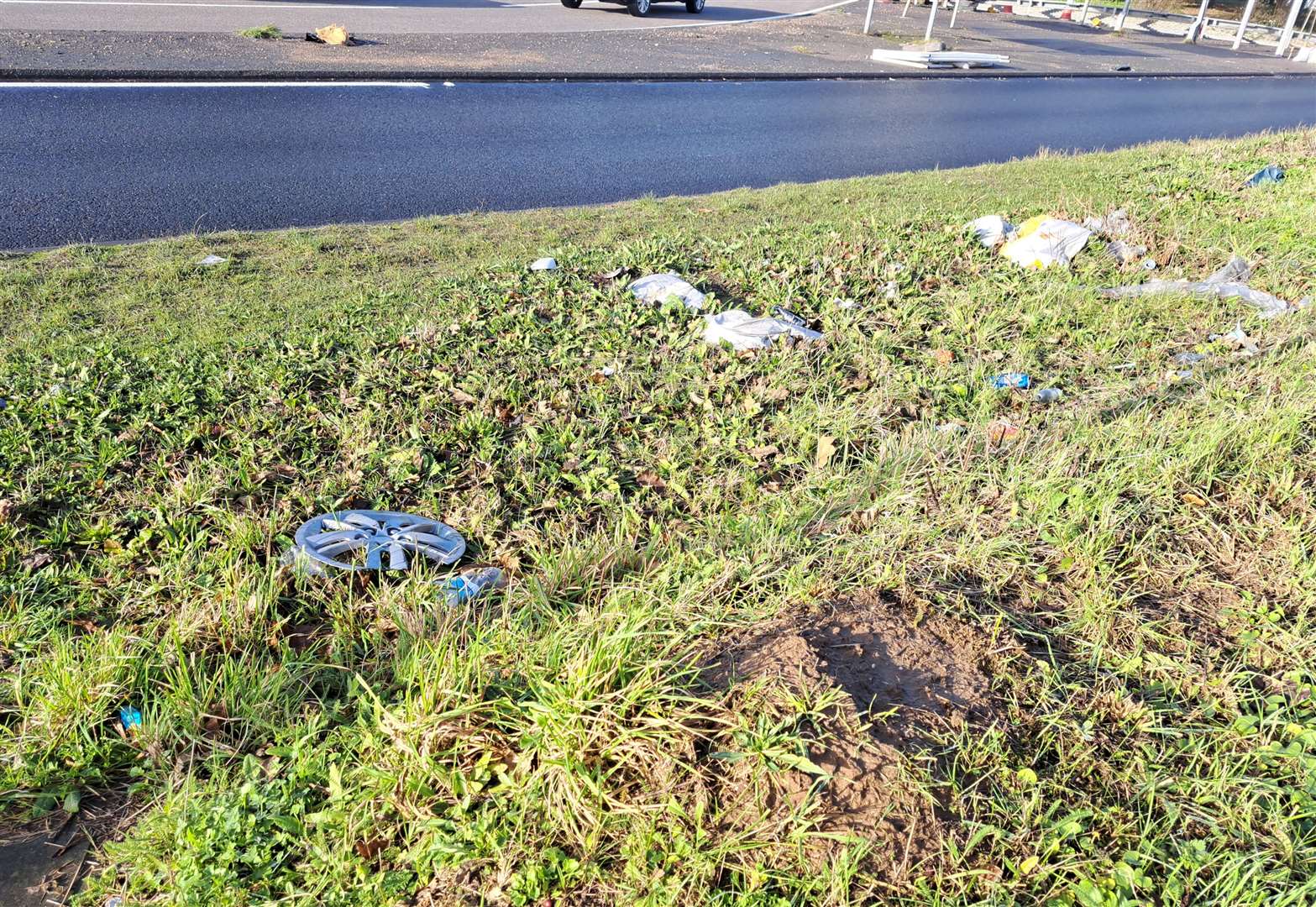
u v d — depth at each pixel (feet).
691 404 17.42
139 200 27.55
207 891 7.73
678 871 7.68
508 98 45.65
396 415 16.19
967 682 9.74
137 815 8.88
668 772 8.35
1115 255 26.37
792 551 12.22
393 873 7.82
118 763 9.34
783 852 7.75
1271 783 8.77
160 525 12.79
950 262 25.34
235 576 11.53
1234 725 9.45
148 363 17.28
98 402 15.65
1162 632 11.04
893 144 44.34
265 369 17.30
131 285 21.13
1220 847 8.21
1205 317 21.85
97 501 13.43
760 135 43.88
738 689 9.05
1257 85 80.89
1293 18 109.09
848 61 68.54
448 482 14.52
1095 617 11.09
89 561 12.26
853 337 20.30
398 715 9.00
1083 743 9.16
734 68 60.29
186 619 10.83
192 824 8.21
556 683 9.16
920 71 67.36
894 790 8.16
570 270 23.40
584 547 12.65
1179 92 71.67
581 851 7.94
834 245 26.14
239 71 43.04
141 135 33.60
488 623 11.07
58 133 32.71
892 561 11.75
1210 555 12.65
